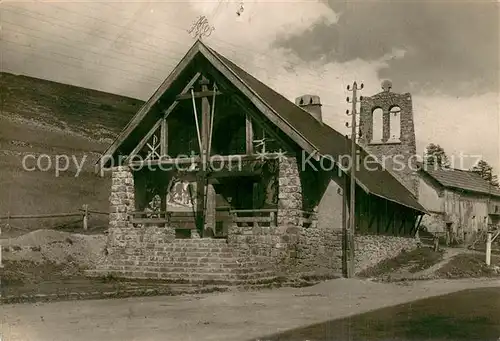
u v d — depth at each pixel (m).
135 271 22.62
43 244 24.66
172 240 25.22
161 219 27.14
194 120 28.83
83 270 23.55
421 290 20.09
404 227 34.41
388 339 10.30
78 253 25.50
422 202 39.72
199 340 9.97
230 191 28.12
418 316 13.25
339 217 25.98
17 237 25.03
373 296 18.00
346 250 25.27
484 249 36.62
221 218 27.58
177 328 11.30
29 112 47.12
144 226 27.50
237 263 22.27
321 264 25.69
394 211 32.41
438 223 38.94
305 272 24.25
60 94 52.81
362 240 27.17
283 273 23.33
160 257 23.45
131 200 28.30
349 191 26.09
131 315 13.09
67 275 22.36
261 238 24.56
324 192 26.62
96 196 39.03
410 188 39.56
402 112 39.75
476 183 42.56
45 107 49.84
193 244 24.39
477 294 18.64
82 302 15.59
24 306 14.63
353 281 21.88
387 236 30.70
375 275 25.77
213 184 28.28
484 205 42.47
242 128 28.16
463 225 40.25
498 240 41.03
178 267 22.33
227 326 11.59
